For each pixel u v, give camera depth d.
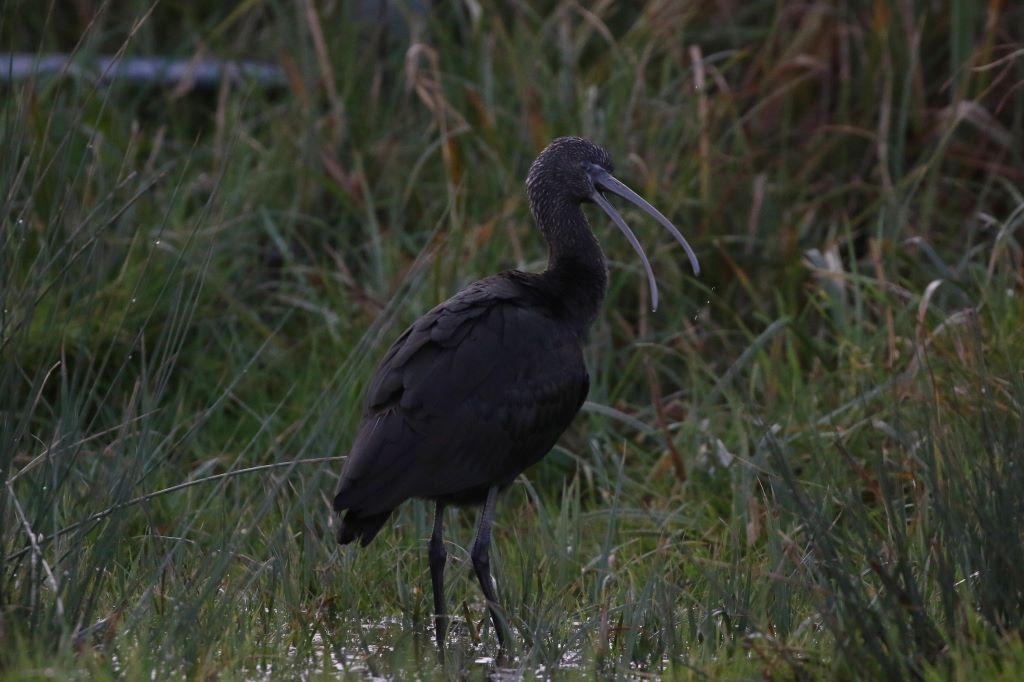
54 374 12.59
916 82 15.21
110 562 8.80
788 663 7.57
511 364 9.30
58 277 8.34
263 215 14.60
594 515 10.91
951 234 14.48
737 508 10.78
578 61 16.17
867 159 15.17
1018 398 8.84
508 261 13.90
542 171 10.66
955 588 7.99
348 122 15.70
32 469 9.12
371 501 8.75
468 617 9.46
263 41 17.55
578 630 8.80
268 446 12.01
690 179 14.39
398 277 13.78
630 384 13.20
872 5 15.87
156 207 14.62
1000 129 14.70
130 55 17.58
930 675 7.12
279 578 9.49
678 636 8.70
